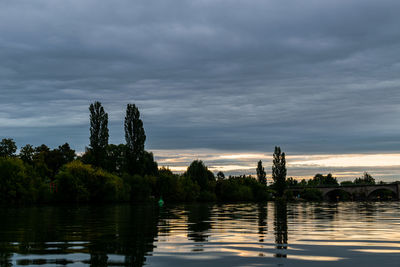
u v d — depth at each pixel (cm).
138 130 11881
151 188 12244
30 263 1205
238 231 2216
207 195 14400
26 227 2531
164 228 2408
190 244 1636
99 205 8631
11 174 8750
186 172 15562
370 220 3291
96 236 1947
